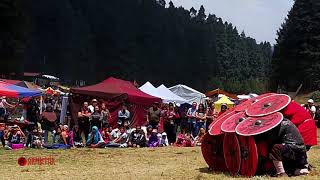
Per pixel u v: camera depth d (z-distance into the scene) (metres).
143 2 137.75
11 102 29.58
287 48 106.38
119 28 125.19
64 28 104.50
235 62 182.50
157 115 22.02
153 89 36.09
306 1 104.25
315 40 102.44
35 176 10.37
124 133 20.33
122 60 122.56
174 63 140.00
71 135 19.56
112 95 24.80
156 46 136.38
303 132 9.68
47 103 27.58
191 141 20.89
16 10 80.69
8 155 15.95
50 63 98.25
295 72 104.50
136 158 14.83
